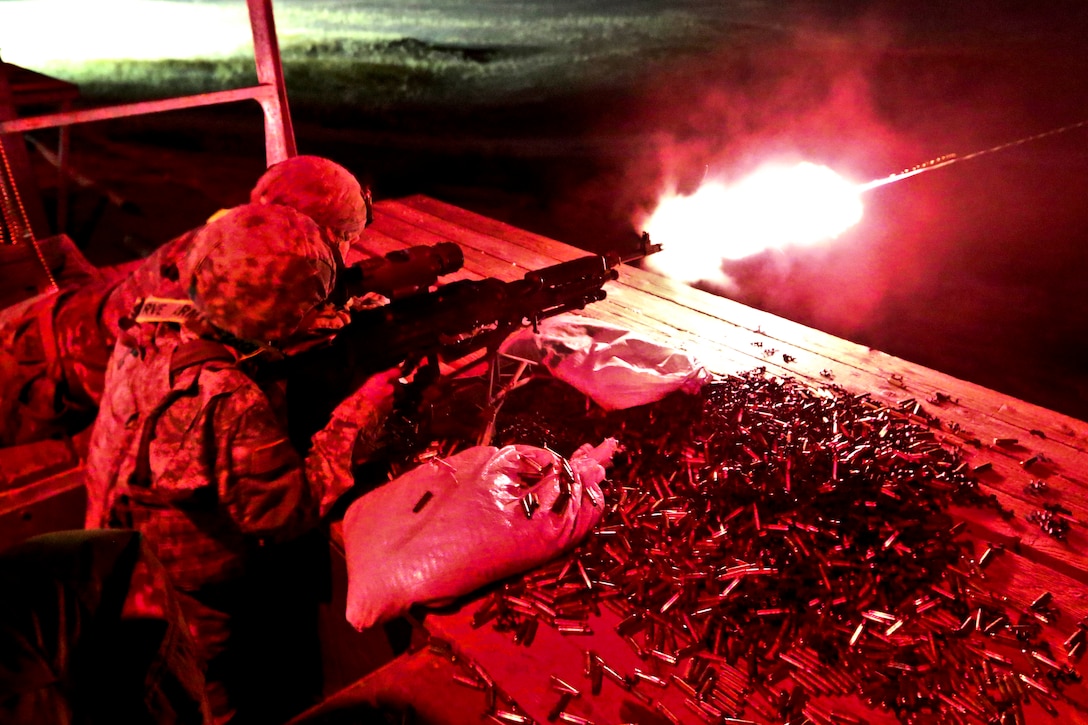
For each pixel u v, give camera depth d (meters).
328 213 2.54
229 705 2.88
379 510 2.50
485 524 2.31
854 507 2.56
